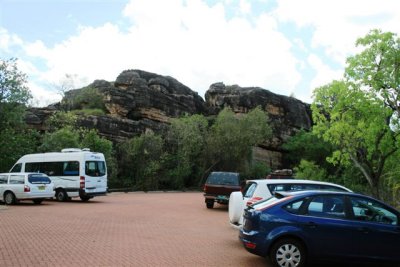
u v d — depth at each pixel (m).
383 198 21.27
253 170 53.50
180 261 8.67
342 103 18.75
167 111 54.47
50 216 15.96
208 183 22.16
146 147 43.72
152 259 8.76
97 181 24.94
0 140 33.12
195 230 13.58
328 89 19.56
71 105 51.88
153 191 42.06
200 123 51.69
